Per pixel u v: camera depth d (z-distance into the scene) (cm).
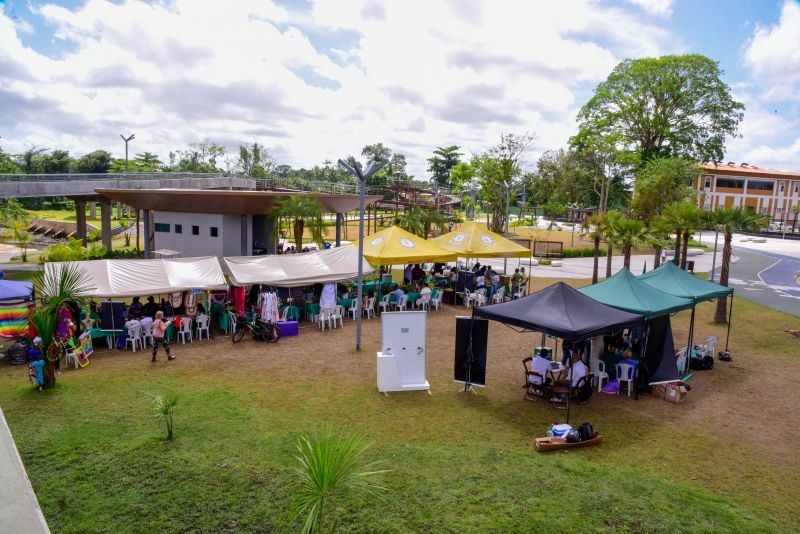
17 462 490
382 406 1159
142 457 866
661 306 1343
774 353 1697
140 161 9869
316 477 523
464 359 1273
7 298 1402
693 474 885
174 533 673
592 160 5809
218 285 1706
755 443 1021
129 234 5503
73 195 3728
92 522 688
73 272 1454
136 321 1545
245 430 992
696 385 1370
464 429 1048
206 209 3067
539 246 4953
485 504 754
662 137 5556
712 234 7150
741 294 2836
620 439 1023
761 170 8331
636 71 5253
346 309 2066
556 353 1480
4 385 1221
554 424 1045
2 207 4969
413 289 2361
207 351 1550
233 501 744
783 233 6762
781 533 710
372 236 2455
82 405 1098
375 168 1552
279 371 1380
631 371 1277
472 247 2391
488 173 5825
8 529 379
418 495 775
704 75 5181
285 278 1861
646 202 4331
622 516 731
